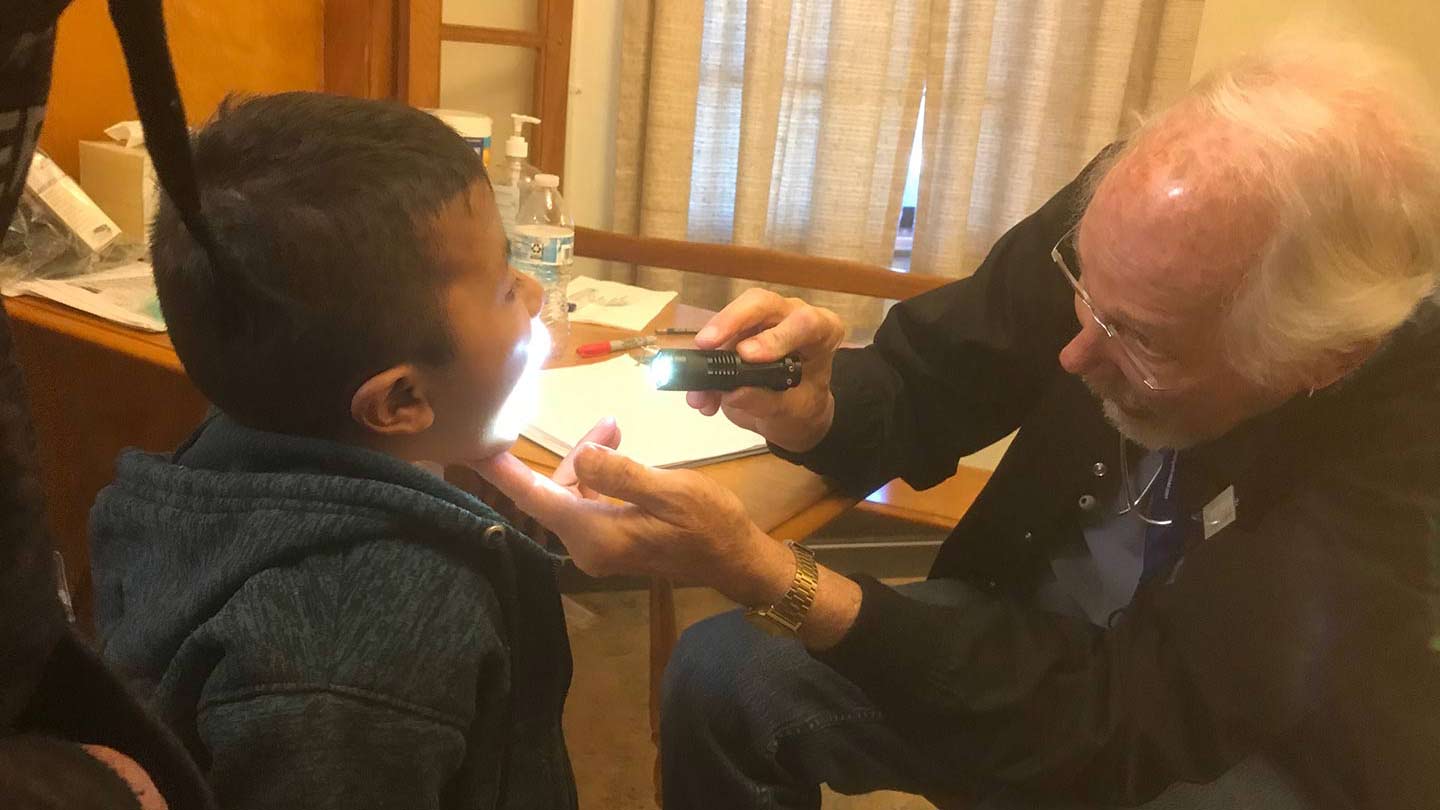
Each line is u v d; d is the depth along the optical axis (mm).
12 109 285
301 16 1504
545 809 770
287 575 603
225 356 623
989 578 1213
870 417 1084
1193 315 803
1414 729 833
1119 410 937
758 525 949
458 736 613
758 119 1868
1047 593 1168
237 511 625
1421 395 835
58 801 326
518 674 735
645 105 1898
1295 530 859
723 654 1143
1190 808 996
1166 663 896
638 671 1929
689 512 811
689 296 2084
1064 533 1132
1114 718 889
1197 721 875
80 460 1399
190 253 592
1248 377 821
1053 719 897
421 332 630
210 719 576
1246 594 864
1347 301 760
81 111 1373
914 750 1079
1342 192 750
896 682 903
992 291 1159
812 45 1926
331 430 667
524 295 719
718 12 1861
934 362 1154
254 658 572
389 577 608
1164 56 2008
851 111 1917
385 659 588
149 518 658
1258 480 912
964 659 905
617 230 1978
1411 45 2131
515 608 700
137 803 359
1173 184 793
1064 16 1978
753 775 1091
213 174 587
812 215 2004
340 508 614
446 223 621
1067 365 928
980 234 2125
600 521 812
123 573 680
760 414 990
